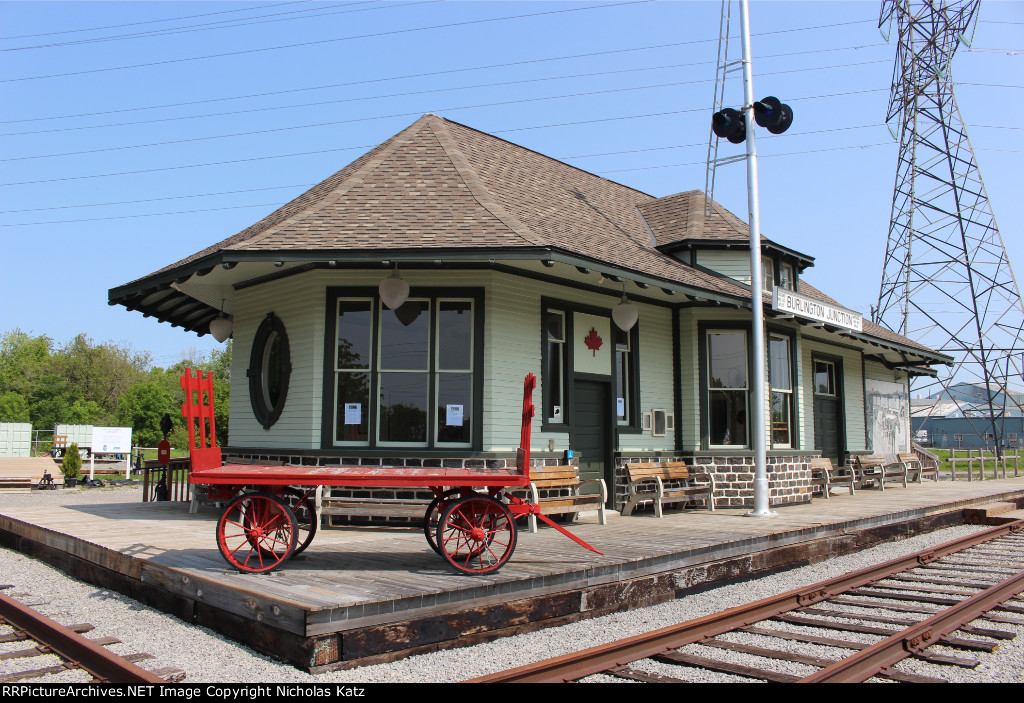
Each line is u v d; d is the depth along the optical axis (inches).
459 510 249.3
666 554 289.4
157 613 246.4
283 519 252.4
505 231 367.9
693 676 185.3
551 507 368.2
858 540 420.8
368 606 197.0
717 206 614.2
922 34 1234.6
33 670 183.0
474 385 382.6
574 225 472.4
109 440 946.7
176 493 549.0
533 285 413.4
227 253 350.0
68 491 826.8
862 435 759.1
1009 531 477.7
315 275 394.3
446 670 190.9
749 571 333.7
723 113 458.6
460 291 388.8
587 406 448.8
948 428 2561.5
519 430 395.5
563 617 246.8
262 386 433.1
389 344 389.4
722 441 514.9
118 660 177.8
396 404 386.6
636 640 199.6
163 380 2696.9
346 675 185.2
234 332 461.1
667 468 461.4
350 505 355.6
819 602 271.4
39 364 2529.5
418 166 454.0
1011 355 1123.9
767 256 566.6
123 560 275.0
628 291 470.3
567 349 431.2
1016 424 2406.5
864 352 775.7
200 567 247.3
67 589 287.0
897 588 299.1
